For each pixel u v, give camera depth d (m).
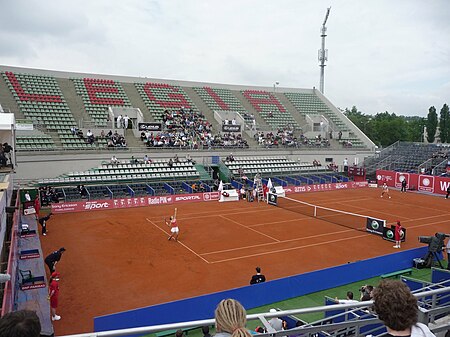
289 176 49.09
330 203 38.44
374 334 10.05
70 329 13.37
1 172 25.55
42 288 16.20
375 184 50.59
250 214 32.72
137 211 33.56
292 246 23.36
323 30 74.06
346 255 21.75
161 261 20.53
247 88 70.38
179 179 42.50
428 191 45.91
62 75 54.09
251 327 13.90
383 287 3.66
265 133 57.78
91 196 36.22
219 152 48.91
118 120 47.59
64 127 44.31
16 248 19.05
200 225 28.58
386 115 159.12
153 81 61.72
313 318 14.66
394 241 24.67
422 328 3.62
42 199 32.94
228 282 17.75
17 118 42.97
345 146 59.69
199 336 13.53
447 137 100.12
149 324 12.98
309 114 66.94
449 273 15.86
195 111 57.56
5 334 2.76
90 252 21.91
